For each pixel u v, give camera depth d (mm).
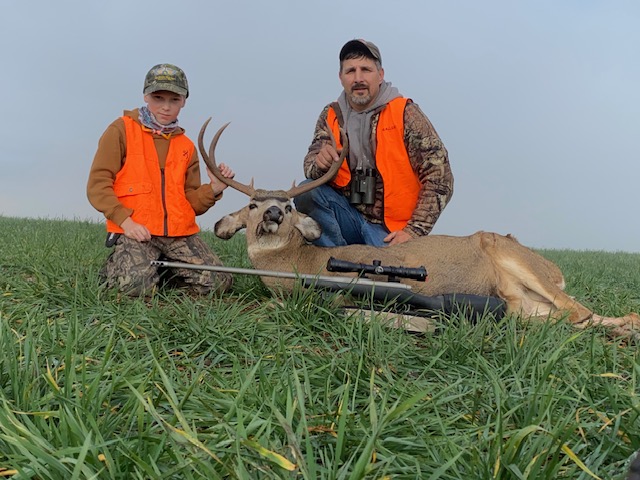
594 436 2551
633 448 2340
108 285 5699
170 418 2510
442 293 5297
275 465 2062
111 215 5762
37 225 12062
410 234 6121
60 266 6008
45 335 3559
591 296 6816
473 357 3705
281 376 2992
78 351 3467
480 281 5363
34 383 2680
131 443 2227
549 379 3178
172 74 5930
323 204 6676
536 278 5230
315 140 6898
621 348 4074
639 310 5949
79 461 1850
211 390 2863
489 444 2295
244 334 4039
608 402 2910
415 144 6383
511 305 5414
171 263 5285
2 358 2762
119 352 3537
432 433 2576
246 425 2480
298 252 5480
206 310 4621
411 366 3609
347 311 4516
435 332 4531
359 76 6422
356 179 6629
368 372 3268
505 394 2883
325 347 3889
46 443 2053
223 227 5816
